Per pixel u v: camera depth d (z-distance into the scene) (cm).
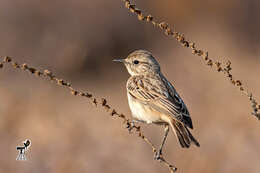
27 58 2281
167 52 2406
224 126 1479
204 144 1334
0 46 2278
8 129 1465
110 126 1592
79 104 1909
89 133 1480
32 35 2319
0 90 1919
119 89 2152
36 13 2334
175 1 2595
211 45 2359
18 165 1232
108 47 2377
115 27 2420
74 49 2288
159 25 579
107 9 2414
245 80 1953
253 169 1220
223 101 1727
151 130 1427
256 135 1387
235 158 1253
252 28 2550
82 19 2361
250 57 2328
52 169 1214
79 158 1250
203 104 1716
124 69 2347
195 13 2612
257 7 2583
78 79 2266
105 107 614
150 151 1293
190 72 2044
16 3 2338
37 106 1748
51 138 1399
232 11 2592
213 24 2559
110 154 1270
